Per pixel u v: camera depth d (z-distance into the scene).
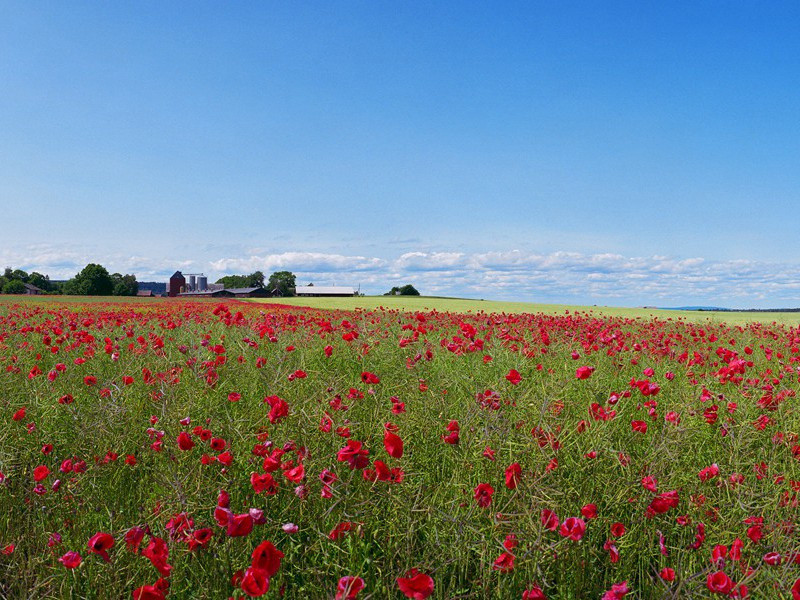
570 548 2.65
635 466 3.19
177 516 2.63
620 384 6.16
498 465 3.18
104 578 2.56
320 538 2.70
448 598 2.34
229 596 2.40
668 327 16.09
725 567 2.47
